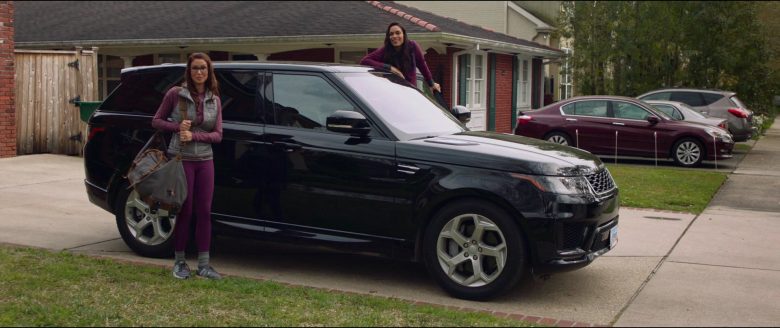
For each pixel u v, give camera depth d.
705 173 14.91
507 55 23.73
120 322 5.03
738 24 22.50
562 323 5.25
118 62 24.36
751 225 9.28
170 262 6.92
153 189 5.92
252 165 6.56
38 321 4.99
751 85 23.12
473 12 29.30
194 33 20.45
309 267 6.93
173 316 5.18
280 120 6.58
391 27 8.71
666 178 13.95
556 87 29.67
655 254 7.57
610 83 23.83
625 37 23.03
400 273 6.76
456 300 5.91
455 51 19.69
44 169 12.64
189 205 6.15
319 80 6.59
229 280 6.12
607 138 17.17
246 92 6.79
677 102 18.36
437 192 5.89
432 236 5.95
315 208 6.33
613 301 5.89
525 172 5.71
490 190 5.70
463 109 7.70
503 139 6.53
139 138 7.03
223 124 6.73
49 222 8.64
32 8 27.42
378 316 5.23
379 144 6.16
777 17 24.17
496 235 5.79
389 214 6.07
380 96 6.63
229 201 6.69
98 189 7.29
